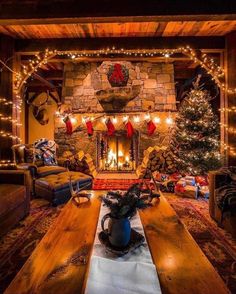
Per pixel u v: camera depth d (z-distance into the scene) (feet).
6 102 13.73
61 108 20.15
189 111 17.22
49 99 26.76
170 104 19.80
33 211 11.91
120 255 4.80
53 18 9.63
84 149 20.17
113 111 19.86
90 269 4.25
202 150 16.79
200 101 17.35
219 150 16.81
